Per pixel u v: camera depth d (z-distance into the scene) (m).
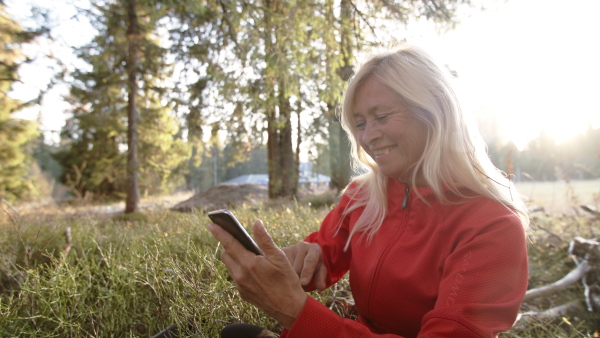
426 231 1.26
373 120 1.33
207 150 14.30
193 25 8.78
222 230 1.13
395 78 1.26
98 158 24.27
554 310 2.60
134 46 11.73
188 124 11.62
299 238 3.10
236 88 7.65
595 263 3.08
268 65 6.99
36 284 1.96
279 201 10.13
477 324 1.00
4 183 20.22
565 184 6.00
